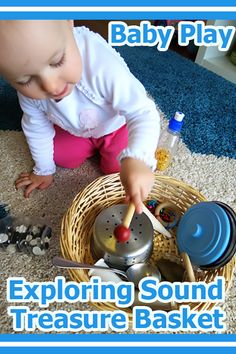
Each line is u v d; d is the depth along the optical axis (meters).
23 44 0.51
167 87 1.28
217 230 0.70
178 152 1.04
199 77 1.36
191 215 0.76
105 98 0.76
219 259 0.69
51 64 0.55
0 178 0.93
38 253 0.78
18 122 1.08
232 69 1.42
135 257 0.73
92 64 0.70
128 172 0.63
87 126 0.82
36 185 0.91
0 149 1.00
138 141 0.68
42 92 0.59
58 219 0.86
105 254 0.73
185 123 1.13
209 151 1.05
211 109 1.21
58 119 0.81
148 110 0.72
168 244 0.82
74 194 0.92
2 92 1.17
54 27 0.53
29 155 0.99
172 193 0.85
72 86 0.63
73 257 0.70
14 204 0.88
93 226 0.78
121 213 0.78
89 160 1.01
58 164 0.97
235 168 1.01
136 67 1.36
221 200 0.93
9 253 0.79
